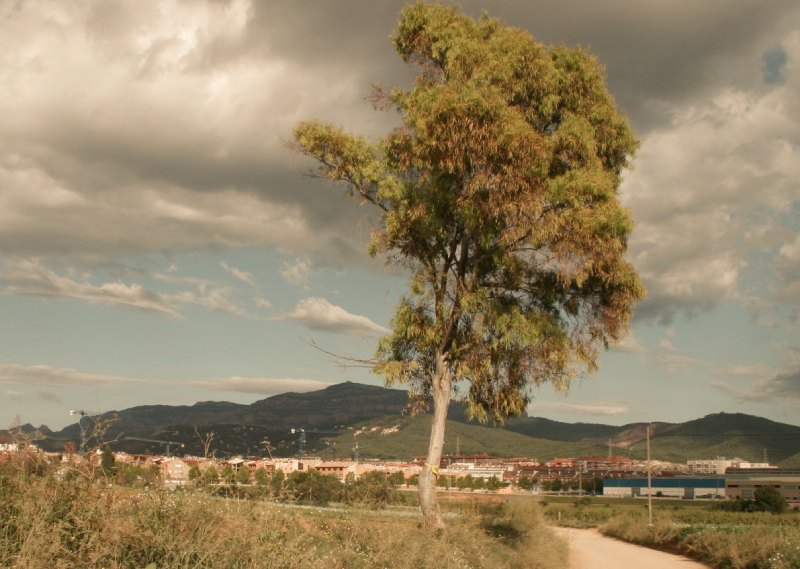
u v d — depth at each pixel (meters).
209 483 9.63
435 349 21.09
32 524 7.18
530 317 20.67
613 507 94.19
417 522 18.47
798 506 103.81
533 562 20.22
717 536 32.53
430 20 20.64
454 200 19.36
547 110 20.08
